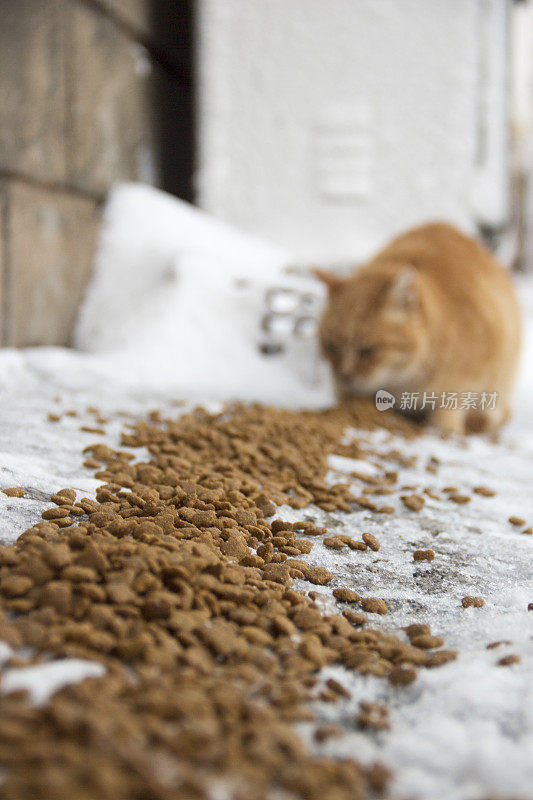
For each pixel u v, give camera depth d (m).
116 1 6.04
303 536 2.22
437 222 5.09
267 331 5.25
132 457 2.71
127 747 1.01
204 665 1.34
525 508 2.79
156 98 7.25
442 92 7.36
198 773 1.01
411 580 2.00
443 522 2.50
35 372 4.27
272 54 7.49
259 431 3.21
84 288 5.66
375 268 4.41
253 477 2.64
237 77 7.55
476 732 1.25
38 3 4.83
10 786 0.91
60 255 5.23
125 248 5.82
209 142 7.64
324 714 1.31
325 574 1.93
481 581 2.02
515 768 1.14
